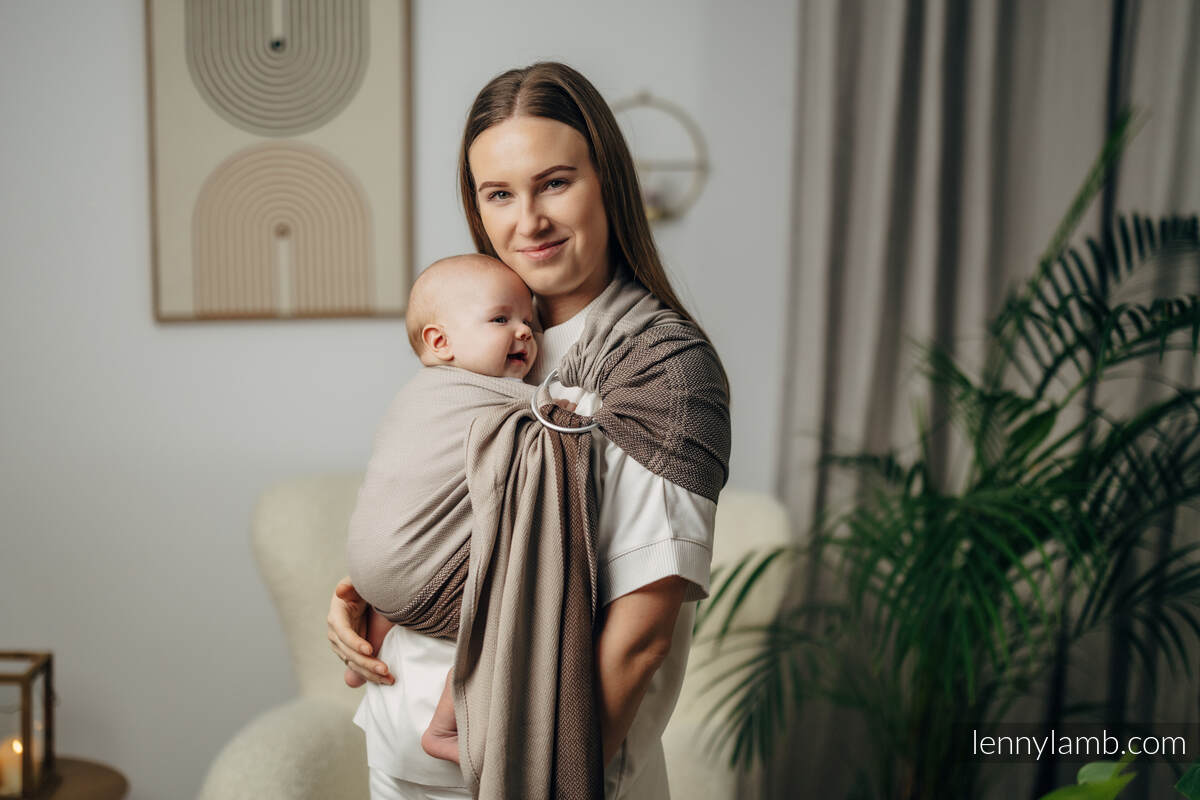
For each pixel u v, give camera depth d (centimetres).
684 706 189
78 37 214
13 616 228
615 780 96
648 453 87
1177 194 186
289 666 230
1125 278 191
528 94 92
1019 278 199
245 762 144
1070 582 189
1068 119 193
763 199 215
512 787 86
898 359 204
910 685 187
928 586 150
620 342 94
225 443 224
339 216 216
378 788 106
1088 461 162
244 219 217
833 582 206
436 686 97
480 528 88
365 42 213
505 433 91
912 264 201
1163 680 192
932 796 177
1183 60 184
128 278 220
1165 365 190
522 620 87
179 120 214
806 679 204
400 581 93
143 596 227
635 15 213
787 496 206
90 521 226
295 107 215
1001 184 198
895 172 198
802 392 203
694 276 217
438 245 219
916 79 198
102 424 223
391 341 221
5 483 224
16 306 220
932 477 203
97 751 230
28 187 218
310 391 222
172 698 230
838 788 211
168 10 212
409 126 214
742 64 212
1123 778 74
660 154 214
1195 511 187
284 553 184
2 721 222
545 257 94
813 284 201
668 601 87
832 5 195
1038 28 195
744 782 203
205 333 221
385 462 97
